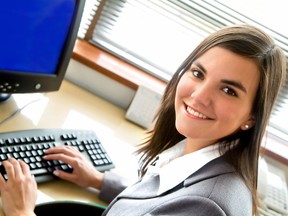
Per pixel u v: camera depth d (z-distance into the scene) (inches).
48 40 43.2
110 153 47.1
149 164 42.6
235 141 32.7
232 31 30.4
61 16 42.6
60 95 54.4
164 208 28.1
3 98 46.2
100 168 42.1
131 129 54.9
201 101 30.4
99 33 65.2
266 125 31.4
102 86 59.2
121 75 58.5
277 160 60.0
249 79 29.1
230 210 26.1
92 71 58.5
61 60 45.7
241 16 61.4
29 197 32.4
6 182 32.2
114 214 33.0
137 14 62.9
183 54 64.4
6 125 42.2
